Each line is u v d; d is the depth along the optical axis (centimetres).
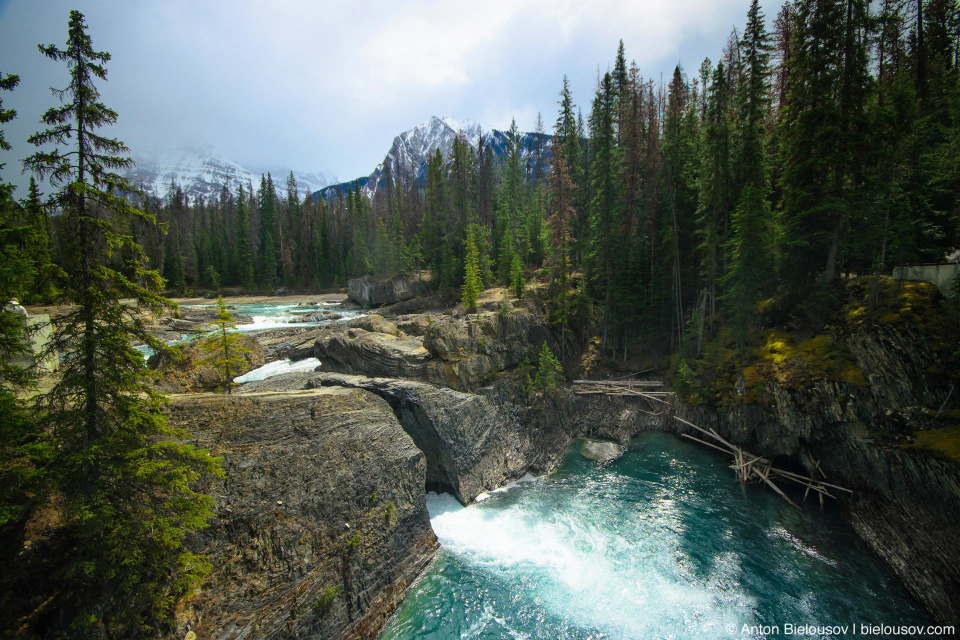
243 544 1495
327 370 3497
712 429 3206
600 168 4106
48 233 1123
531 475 2895
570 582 1895
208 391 2684
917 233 2822
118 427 1182
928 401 2123
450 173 7319
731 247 3494
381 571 1805
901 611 1702
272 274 9988
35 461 1190
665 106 4859
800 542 2120
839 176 2673
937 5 3647
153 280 1184
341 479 1833
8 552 1147
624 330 4212
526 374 3362
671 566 1980
